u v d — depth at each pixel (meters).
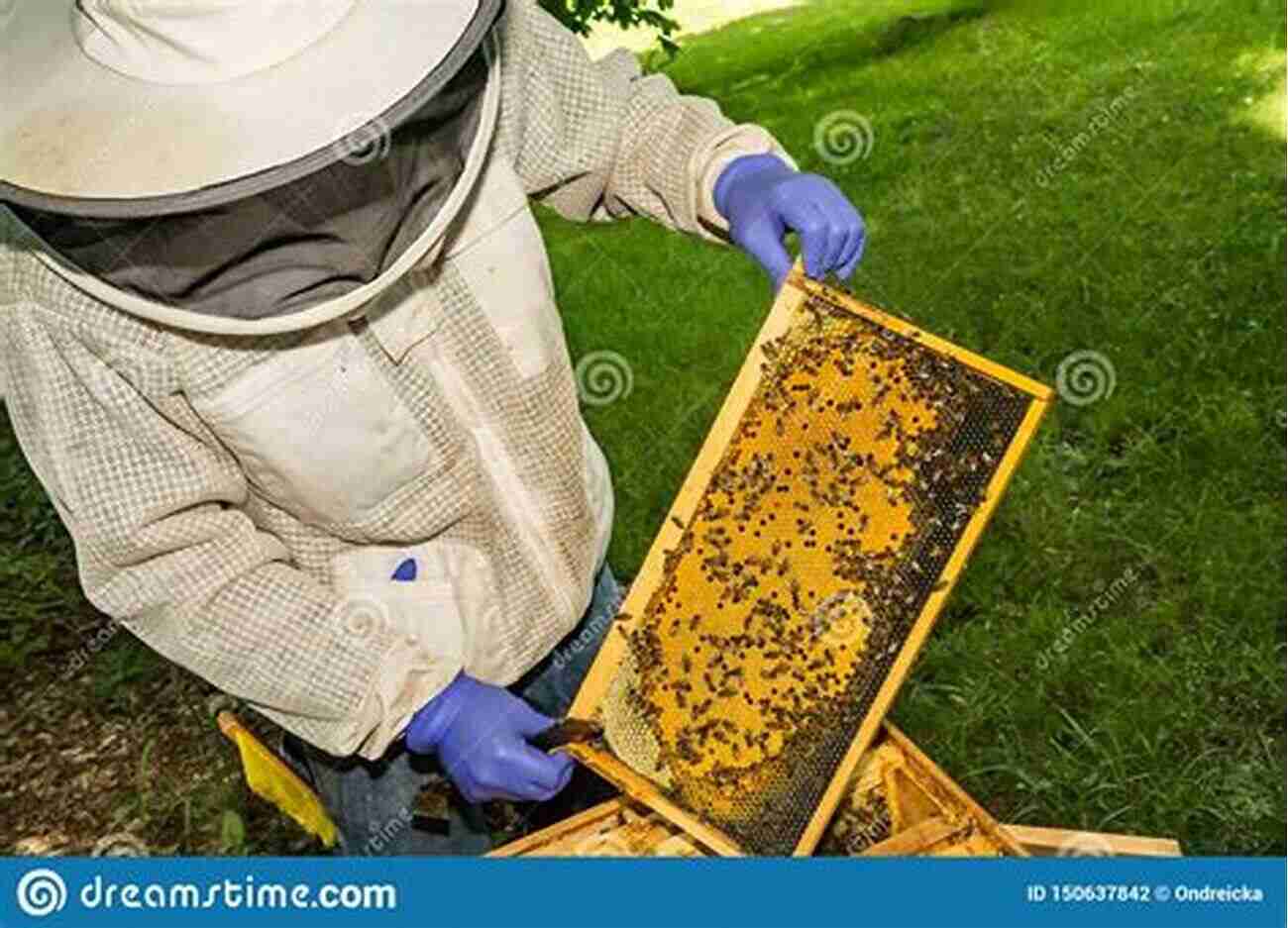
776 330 2.70
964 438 2.56
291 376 2.45
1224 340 4.97
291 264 2.23
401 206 2.26
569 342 5.48
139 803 4.47
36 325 2.40
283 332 2.29
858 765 2.77
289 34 2.16
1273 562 4.29
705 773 2.61
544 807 3.40
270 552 2.63
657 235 5.93
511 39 2.72
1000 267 5.39
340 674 2.59
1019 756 3.92
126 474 2.47
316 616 2.60
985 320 5.20
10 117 2.20
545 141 2.80
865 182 5.92
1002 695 4.05
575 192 2.97
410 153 2.25
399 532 2.69
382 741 2.66
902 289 5.35
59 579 5.56
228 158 2.09
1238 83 6.14
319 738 2.66
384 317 2.51
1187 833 3.70
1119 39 6.56
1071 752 3.90
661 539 2.71
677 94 3.05
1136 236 5.45
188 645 2.58
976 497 2.54
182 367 2.40
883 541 2.59
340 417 2.50
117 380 2.43
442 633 2.72
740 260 5.76
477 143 2.37
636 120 2.96
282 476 2.55
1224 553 4.31
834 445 2.65
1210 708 3.95
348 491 2.59
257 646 2.57
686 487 2.71
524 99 2.76
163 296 2.25
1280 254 5.27
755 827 2.56
